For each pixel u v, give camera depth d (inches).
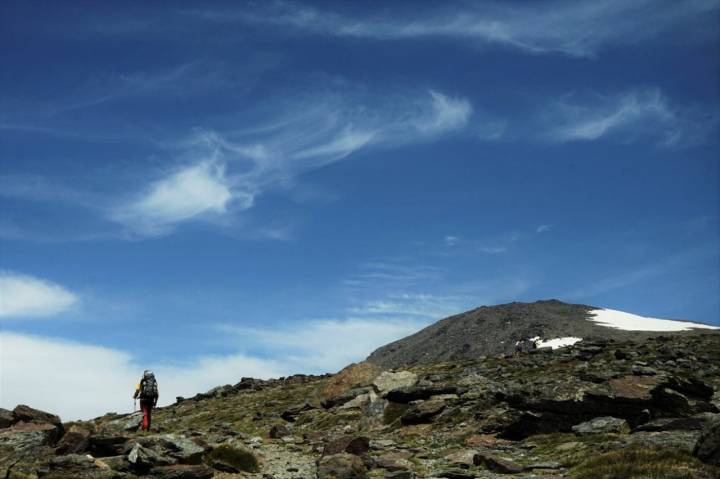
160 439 973.8
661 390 1197.7
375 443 1236.5
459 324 5600.4
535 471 917.2
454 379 1915.6
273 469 1000.2
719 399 1441.9
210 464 962.1
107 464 922.1
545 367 2046.0
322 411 1818.4
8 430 1107.3
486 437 1242.0
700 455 815.7
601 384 1224.2
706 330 4709.6
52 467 892.6
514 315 5349.4
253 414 2036.2
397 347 5792.3
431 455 1107.9
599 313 5546.3
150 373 1332.4
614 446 956.6
